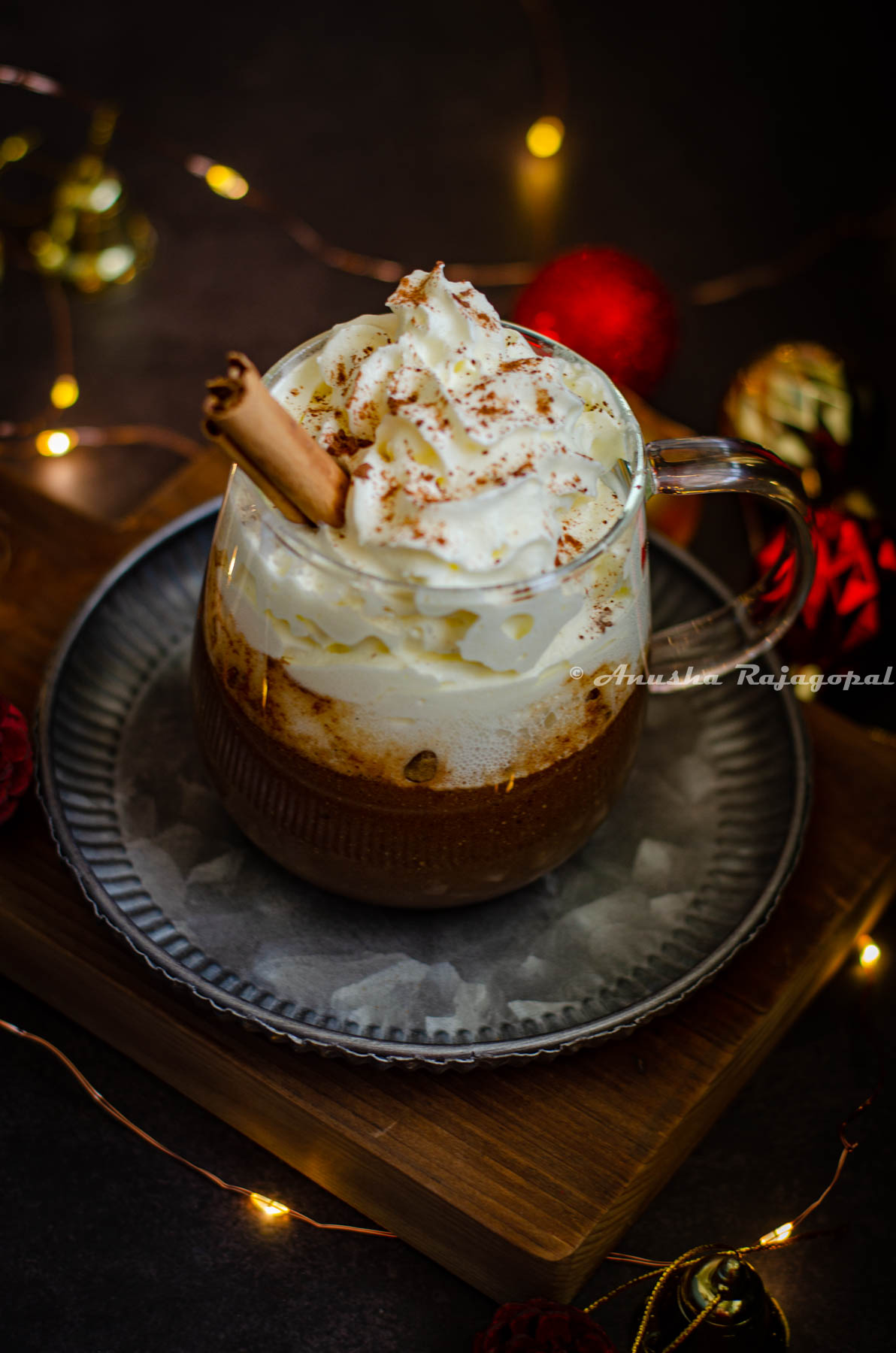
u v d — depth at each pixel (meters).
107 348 0.73
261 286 0.76
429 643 0.46
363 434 0.48
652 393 0.70
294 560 0.47
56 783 0.52
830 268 0.78
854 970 0.58
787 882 0.53
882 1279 0.53
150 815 0.54
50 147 0.80
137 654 0.57
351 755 0.48
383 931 0.52
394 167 0.82
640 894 0.54
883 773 0.57
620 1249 0.53
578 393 0.49
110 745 0.55
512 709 0.47
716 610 0.58
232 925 0.52
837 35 0.89
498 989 0.52
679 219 0.80
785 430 0.63
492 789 0.48
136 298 0.75
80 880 0.51
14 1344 0.51
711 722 0.57
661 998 0.50
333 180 0.81
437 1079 0.51
